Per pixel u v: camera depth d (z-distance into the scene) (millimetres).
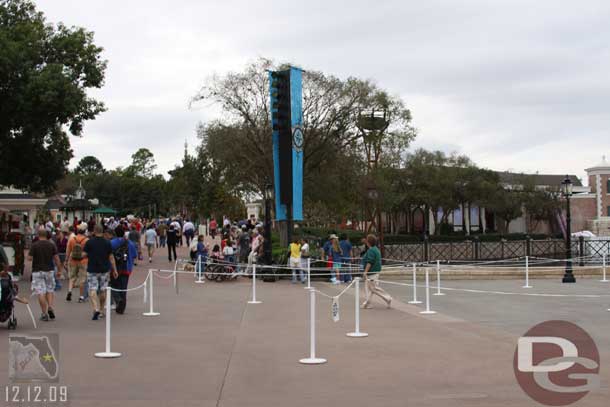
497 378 8664
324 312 15500
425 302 18109
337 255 24391
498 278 27422
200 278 23312
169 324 13469
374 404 7410
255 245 25609
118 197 92938
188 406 7332
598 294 20312
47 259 13602
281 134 24234
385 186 41312
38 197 46344
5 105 22906
